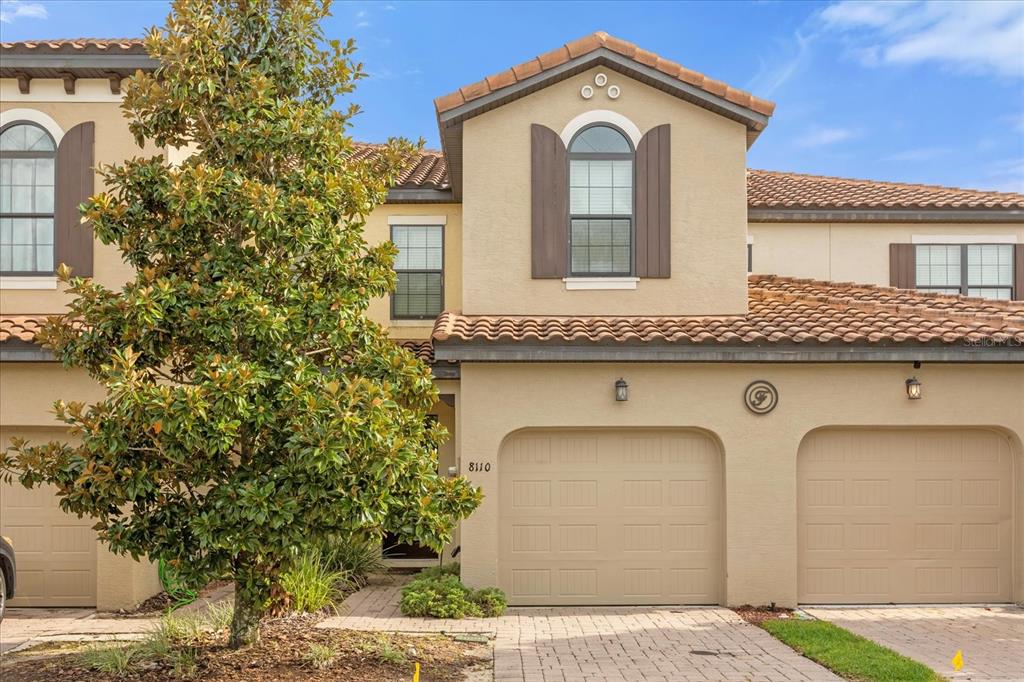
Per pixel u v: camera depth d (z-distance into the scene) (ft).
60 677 28.96
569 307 46.26
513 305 46.29
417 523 29.25
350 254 31.17
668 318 45.55
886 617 40.47
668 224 46.32
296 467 26.96
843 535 43.55
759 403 42.78
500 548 43.19
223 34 30.22
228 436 26.22
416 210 57.77
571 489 43.47
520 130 46.52
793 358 41.68
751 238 61.52
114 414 27.04
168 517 28.40
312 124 30.45
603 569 43.24
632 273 46.34
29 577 42.96
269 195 28.32
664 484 43.55
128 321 28.17
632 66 45.78
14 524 43.14
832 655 32.30
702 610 41.93
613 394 42.78
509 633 36.68
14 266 45.37
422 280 57.67
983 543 43.60
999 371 43.06
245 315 28.17
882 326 42.98
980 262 61.67
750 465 42.73
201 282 29.09
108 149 44.93
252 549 26.99
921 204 60.29
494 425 42.75
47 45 43.24
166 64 29.99
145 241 30.04
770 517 42.65
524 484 43.47
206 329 28.02
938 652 33.83
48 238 45.29
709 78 45.73
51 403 42.47
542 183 46.39
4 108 45.14
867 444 43.78
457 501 30.96
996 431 43.75
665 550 43.42
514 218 46.37
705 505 43.47
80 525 43.21
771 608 42.22
